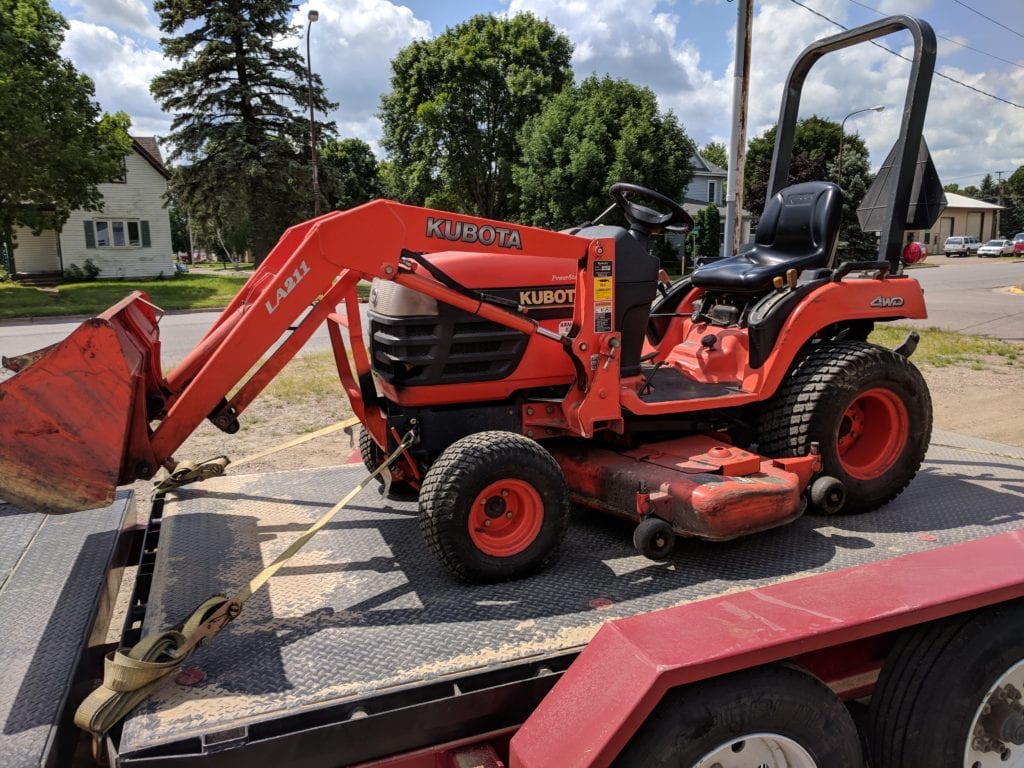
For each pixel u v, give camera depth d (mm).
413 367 2918
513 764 1830
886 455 3350
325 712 1824
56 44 20328
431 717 1896
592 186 25938
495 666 2004
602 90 26578
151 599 2422
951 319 14602
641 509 2658
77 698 2025
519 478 2555
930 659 2111
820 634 1856
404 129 31625
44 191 20188
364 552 2826
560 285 3043
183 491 3531
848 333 3717
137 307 2852
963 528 3072
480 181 31891
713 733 1789
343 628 2227
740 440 3537
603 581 2578
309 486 3619
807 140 42688
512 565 2551
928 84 3359
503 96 30734
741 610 1962
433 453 3018
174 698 1866
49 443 2104
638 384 3232
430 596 2457
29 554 2703
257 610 2352
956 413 7230
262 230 25344
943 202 3543
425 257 2924
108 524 2975
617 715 1690
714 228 34875
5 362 2436
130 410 2254
